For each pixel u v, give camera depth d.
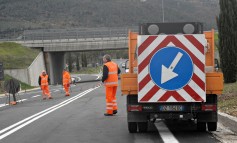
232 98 20.92
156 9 187.50
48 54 81.62
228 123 14.11
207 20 164.12
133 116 12.61
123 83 12.25
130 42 13.27
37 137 12.91
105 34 78.50
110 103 18.00
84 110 20.86
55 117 18.16
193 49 11.86
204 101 11.82
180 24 13.55
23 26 194.62
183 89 11.87
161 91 11.93
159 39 11.92
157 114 12.12
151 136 12.41
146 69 11.98
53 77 81.94
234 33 30.86
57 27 197.25
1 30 181.12
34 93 44.84
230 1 30.83
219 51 31.39
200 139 11.71
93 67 172.38
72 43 78.38
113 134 12.97
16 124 16.31
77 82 75.62
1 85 55.41
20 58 73.94
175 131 13.16
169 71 11.90
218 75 11.91
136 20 191.88
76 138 12.48
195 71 11.85
